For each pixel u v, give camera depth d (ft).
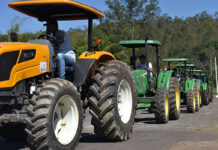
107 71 18.24
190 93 41.45
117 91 17.97
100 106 17.33
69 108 16.42
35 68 16.22
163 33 216.95
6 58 14.92
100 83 17.60
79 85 17.87
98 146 17.15
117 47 87.81
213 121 28.91
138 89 29.32
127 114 19.42
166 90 29.40
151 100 29.07
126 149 16.14
